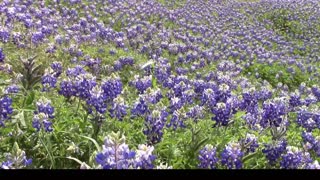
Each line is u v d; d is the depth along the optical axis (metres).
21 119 5.30
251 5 30.45
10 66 7.91
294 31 26.61
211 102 7.19
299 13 29.61
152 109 6.21
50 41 11.44
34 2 16.33
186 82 9.27
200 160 4.73
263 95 10.11
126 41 14.16
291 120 8.27
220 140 5.98
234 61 16.95
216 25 22.64
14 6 13.72
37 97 6.57
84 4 18.12
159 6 22.89
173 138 5.78
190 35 17.69
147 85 7.73
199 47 15.89
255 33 23.17
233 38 20.89
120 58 10.86
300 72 17.03
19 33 10.29
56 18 14.44
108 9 18.45
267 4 31.30
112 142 3.70
